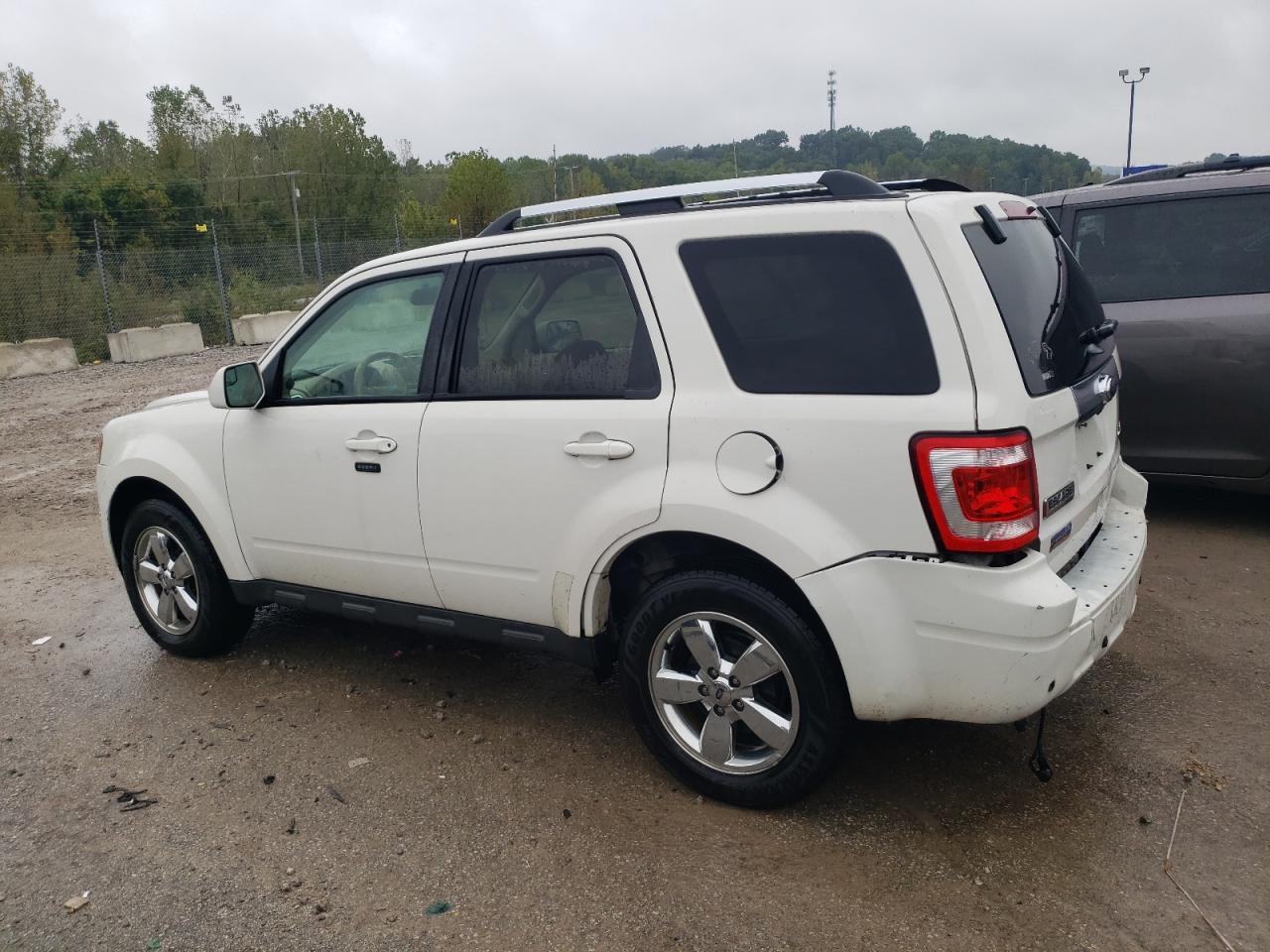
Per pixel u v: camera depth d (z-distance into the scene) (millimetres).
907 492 2695
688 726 3299
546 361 3359
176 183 47594
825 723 2963
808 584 2834
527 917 2775
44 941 2795
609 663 3541
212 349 21766
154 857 3160
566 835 3146
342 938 2736
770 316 2924
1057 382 2902
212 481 4305
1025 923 2633
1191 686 3865
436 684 4316
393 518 3736
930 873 2855
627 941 2656
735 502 2922
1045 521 2824
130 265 22344
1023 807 3146
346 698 4223
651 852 3031
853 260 2811
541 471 3312
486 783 3482
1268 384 5180
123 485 4672
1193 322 5312
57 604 5688
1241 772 3271
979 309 2652
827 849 2990
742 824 3145
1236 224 5309
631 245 3154
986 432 2611
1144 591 4824
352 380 3906
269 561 4238
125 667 4695
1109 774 3297
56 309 20469
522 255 3438
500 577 3520
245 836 3246
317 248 26391
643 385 3135
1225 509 5996
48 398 15125
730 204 3244
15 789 3621
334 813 3350
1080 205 5754
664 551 3244
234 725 4031
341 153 51156
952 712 2793
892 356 2744
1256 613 4508
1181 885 2750
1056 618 2621
